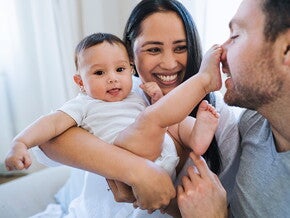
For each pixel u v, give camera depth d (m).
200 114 0.78
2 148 2.11
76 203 1.01
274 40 0.59
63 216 1.13
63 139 0.79
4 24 1.99
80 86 0.97
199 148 0.77
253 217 0.71
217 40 1.65
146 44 0.94
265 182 0.71
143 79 1.01
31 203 1.28
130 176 0.69
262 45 0.60
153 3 0.94
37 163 2.02
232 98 0.70
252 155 0.78
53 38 2.08
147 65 0.96
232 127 0.93
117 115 0.86
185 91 0.73
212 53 0.75
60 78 2.15
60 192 1.30
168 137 0.84
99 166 0.72
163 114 0.73
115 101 0.90
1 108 2.08
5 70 2.07
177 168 0.89
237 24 0.65
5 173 2.14
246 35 0.63
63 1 2.01
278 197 0.68
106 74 0.89
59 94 2.17
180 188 0.76
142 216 0.85
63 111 0.83
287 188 0.67
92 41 0.91
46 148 0.81
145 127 0.73
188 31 0.93
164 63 0.94
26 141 0.72
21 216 1.22
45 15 2.02
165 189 0.71
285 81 0.60
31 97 2.12
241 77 0.65
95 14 2.08
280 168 0.69
